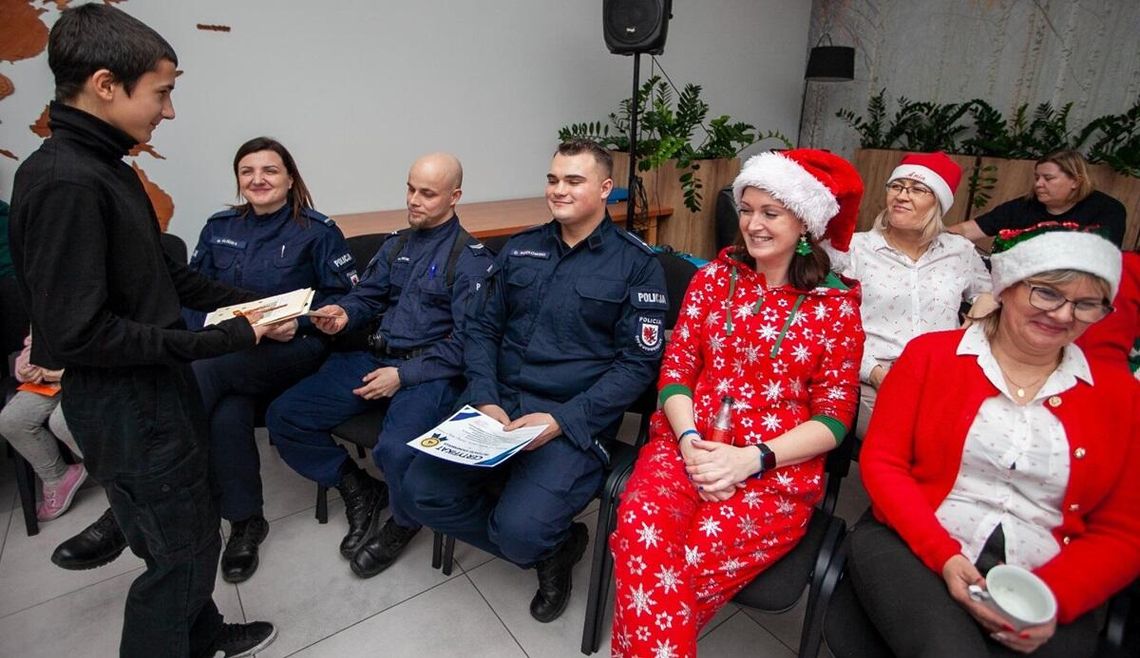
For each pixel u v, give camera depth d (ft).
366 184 10.09
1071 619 3.24
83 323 3.11
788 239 4.34
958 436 3.68
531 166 11.87
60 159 3.11
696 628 3.82
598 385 5.06
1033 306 3.27
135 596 3.85
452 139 10.76
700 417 4.66
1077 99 12.26
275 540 6.23
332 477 6.09
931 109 13.88
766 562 4.07
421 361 5.94
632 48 9.05
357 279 6.89
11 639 4.93
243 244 6.41
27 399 5.91
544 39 11.28
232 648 4.72
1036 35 12.53
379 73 9.71
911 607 3.27
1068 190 8.84
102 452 3.53
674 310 6.14
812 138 16.43
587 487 4.89
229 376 5.74
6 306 6.46
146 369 3.56
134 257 3.44
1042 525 3.59
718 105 14.48
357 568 5.71
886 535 3.77
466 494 5.00
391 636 5.07
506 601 5.49
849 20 15.14
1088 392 3.44
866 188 14.53
